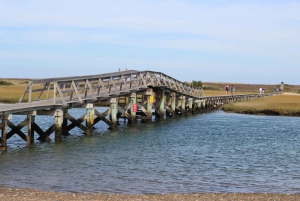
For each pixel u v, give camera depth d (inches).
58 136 1151.6
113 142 1197.7
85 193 640.4
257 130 1604.3
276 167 905.5
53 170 813.9
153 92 1971.0
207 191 690.2
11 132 1062.4
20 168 820.6
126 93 1622.8
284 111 2386.8
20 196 595.2
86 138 1258.0
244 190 703.1
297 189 717.9
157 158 970.1
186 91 2561.5
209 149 1122.0
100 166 862.5
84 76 1311.5
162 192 677.3
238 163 939.3
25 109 1012.5
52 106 1130.0
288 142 1295.5
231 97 3545.8
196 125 1756.9
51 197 597.0
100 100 1429.6
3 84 4766.2
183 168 868.0
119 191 676.7
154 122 1872.5
